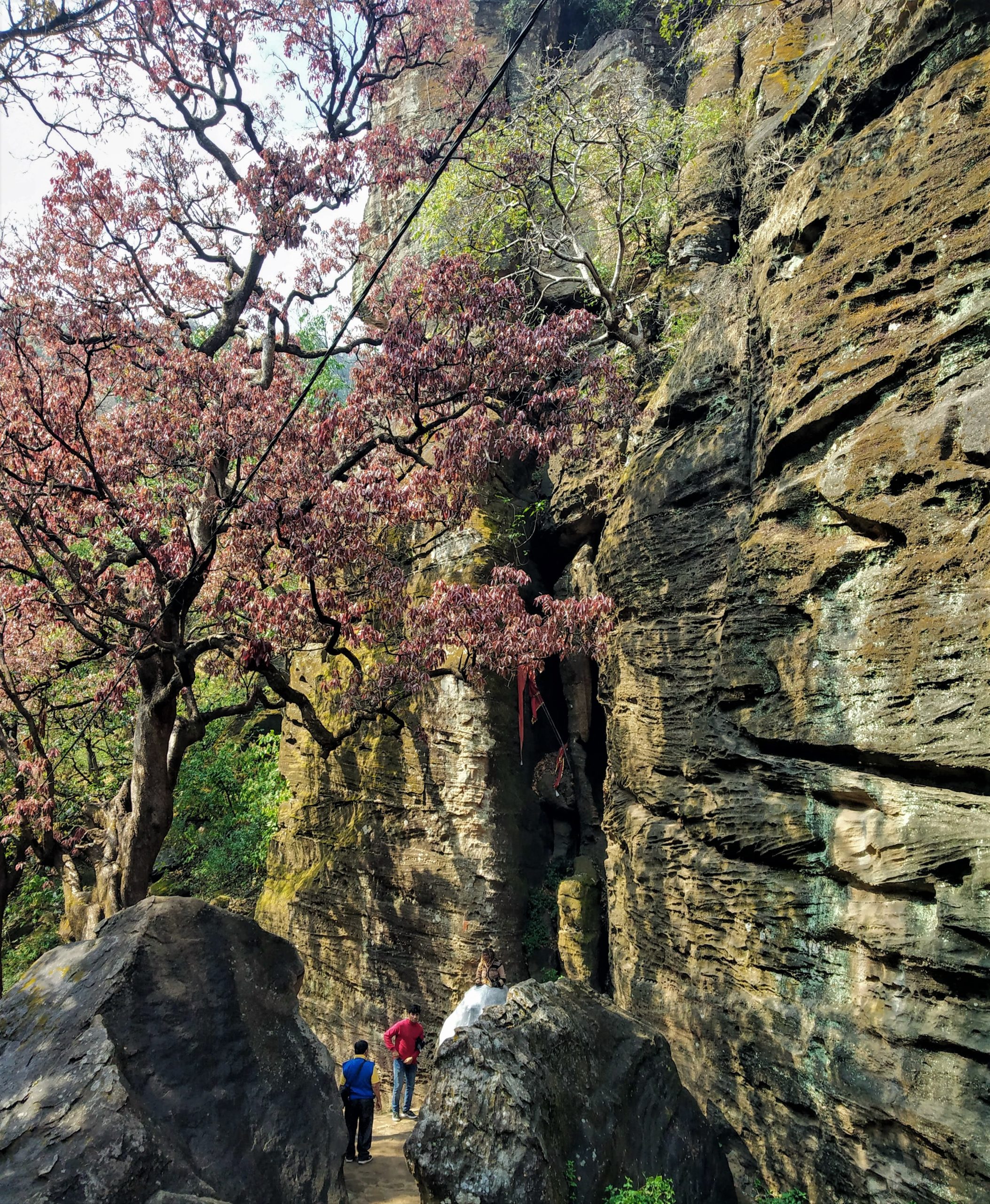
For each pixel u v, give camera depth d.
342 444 12.21
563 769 15.42
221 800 21.31
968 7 8.56
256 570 11.87
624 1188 7.01
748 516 10.39
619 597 12.32
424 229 17.94
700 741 10.40
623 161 14.71
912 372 8.31
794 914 8.81
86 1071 6.43
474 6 21.84
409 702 15.83
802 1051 8.37
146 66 15.07
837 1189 7.80
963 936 7.04
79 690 16.14
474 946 14.41
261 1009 7.70
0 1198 5.74
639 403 13.38
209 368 11.97
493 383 11.91
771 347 10.13
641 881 11.20
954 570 7.57
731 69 16.48
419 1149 6.77
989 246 7.79
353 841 16.34
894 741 7.84
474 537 15.45
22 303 12.74
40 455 12.31
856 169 9.36
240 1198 6.54
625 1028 8.34
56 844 12.81
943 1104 7.01
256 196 14.63
